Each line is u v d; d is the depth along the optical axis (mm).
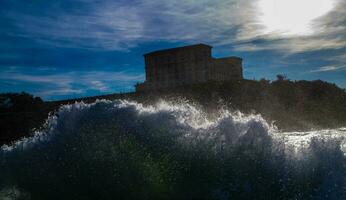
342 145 6809
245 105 34188
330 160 5652
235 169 5633
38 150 6805
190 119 6547
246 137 5883
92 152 6434
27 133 31109
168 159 5957
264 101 35156
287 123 30953
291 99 35969
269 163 5621
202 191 5574
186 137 6121
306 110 33875
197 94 36125
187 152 5949
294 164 5613
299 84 39312
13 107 36906
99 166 6270
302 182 5438
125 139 6387
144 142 6254
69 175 6359
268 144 5812
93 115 6871
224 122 6133
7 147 7203
